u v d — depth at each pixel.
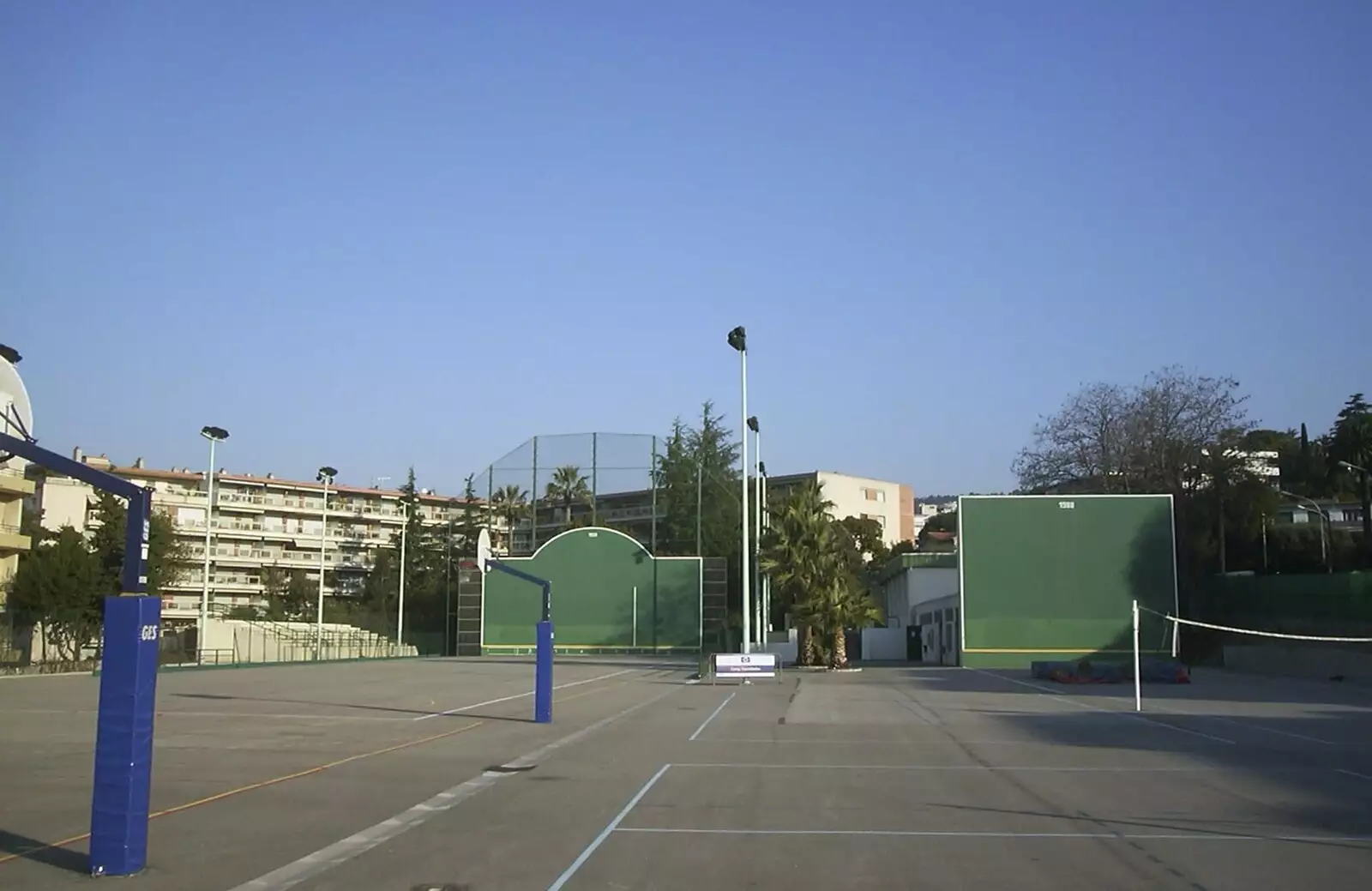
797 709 29.11
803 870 10.05
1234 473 63.53
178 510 100.31
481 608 77.00
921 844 11.24
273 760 18.05
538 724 24.64
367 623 92.06
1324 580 44.91
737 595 84.88
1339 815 12.95
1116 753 19.20
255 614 91.38
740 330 45.03
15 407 42.38
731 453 100.62
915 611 72.00
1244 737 21.73
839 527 53.50
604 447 83.25
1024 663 52.69
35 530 58.38
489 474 84.69
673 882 9.59
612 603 76.50
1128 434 65.94
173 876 9.80
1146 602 52.62
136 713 9.96
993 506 53.66
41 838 11.38
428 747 20.02
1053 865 10.27
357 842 11.31
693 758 18.50
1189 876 9.85
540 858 10.58
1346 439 73.88
